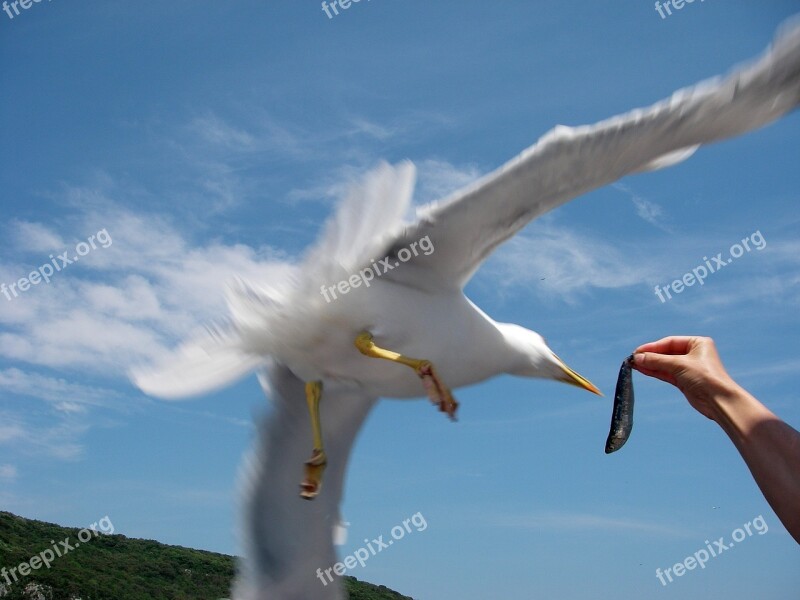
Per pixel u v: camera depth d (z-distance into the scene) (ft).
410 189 3.70
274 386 4.11
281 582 3.95
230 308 3.85
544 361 4.11
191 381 4.10
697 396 2.48
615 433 3.24
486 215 3.56
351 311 3.70
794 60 2.91
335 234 3.68
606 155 3.28
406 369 3.80
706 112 3.09
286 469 4.04
